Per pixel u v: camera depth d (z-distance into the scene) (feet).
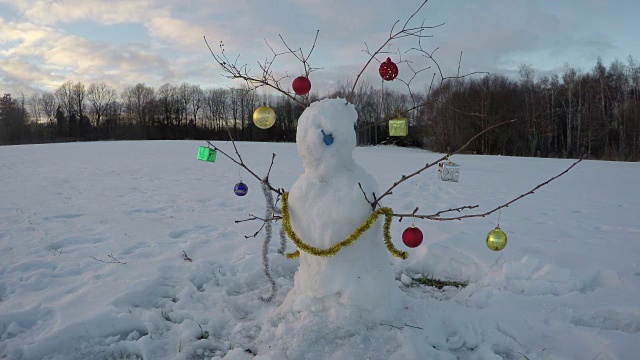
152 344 9.25
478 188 33.94
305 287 9.86
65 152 69.92
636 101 126.00
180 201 26.17
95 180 36.32
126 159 57.98
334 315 9.37
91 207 23.98
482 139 109.09
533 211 23.88
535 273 12.70
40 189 30.86
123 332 9.91
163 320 10.36
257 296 11.68
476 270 13.48
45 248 15.92
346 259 9.34
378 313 9.59
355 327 9.29
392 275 10.09
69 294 11.57
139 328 10.09
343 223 9.15
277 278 13.11
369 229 9.36
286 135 140.46
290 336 9.10
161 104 208.54
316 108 9.48
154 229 18.72
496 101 108.27
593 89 145.38
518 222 20.56
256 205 24.91
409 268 13.92
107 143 96.12
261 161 57.77
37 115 211.41
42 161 54.39
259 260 14.15
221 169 46.73
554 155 124.36
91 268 13.73
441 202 26.68
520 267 12.95
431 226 18.65
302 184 9.65
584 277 12.48
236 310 11.01
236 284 12.67
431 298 11.75
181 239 17.12
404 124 9.36
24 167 46.88
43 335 9.44
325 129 9.24
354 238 8.95
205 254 15.08
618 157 106.42
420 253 14.69
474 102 99.45
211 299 11.51
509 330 9.79
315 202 9.39
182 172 43.34
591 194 31.40
